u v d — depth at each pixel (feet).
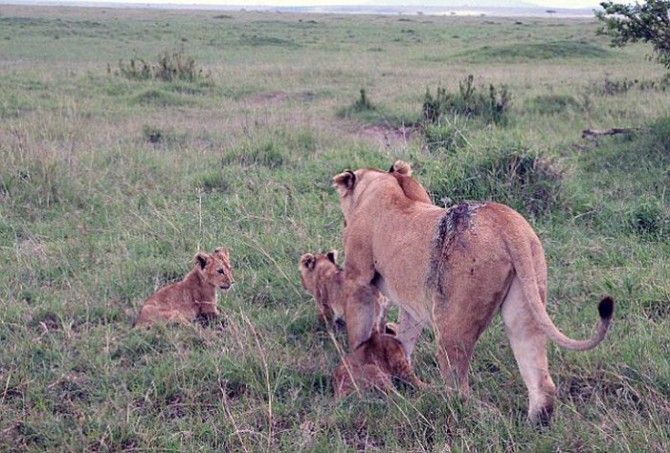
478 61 94.07
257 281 23.67
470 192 30.45
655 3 43.75
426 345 19.30
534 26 216.33
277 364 18.29
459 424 15.44
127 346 19.49
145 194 31.65
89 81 68.13
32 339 19.51
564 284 22.97
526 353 15.05
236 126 47.19
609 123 47.01
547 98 55.36
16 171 32.19
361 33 165.89
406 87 66.44
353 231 17.88
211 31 157.48
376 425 15.87
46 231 27.76
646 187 32.53
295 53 110.22
